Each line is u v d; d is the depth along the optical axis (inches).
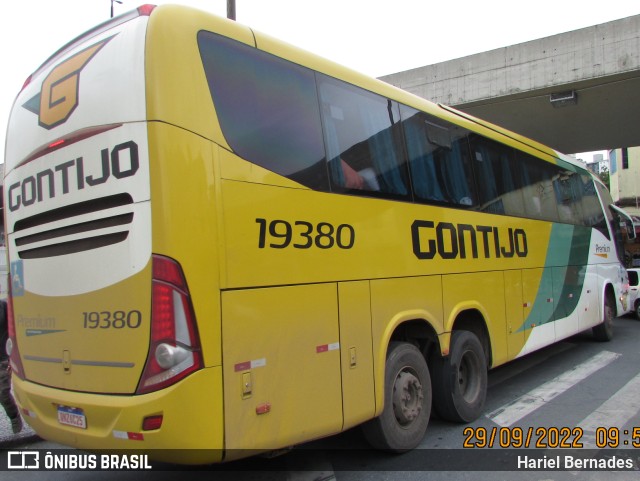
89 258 123.7
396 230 175.9
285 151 138.5
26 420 142.1
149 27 119.2
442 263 199.6
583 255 354.0
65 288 129.7
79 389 124.5
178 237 111.5
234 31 134.6
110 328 118.2
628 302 446.9
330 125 156.6
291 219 136.3
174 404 108.3
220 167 120.8
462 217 218.1
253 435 120.6
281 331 129.6
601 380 276.2
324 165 150.3
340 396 145.0
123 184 117.2
